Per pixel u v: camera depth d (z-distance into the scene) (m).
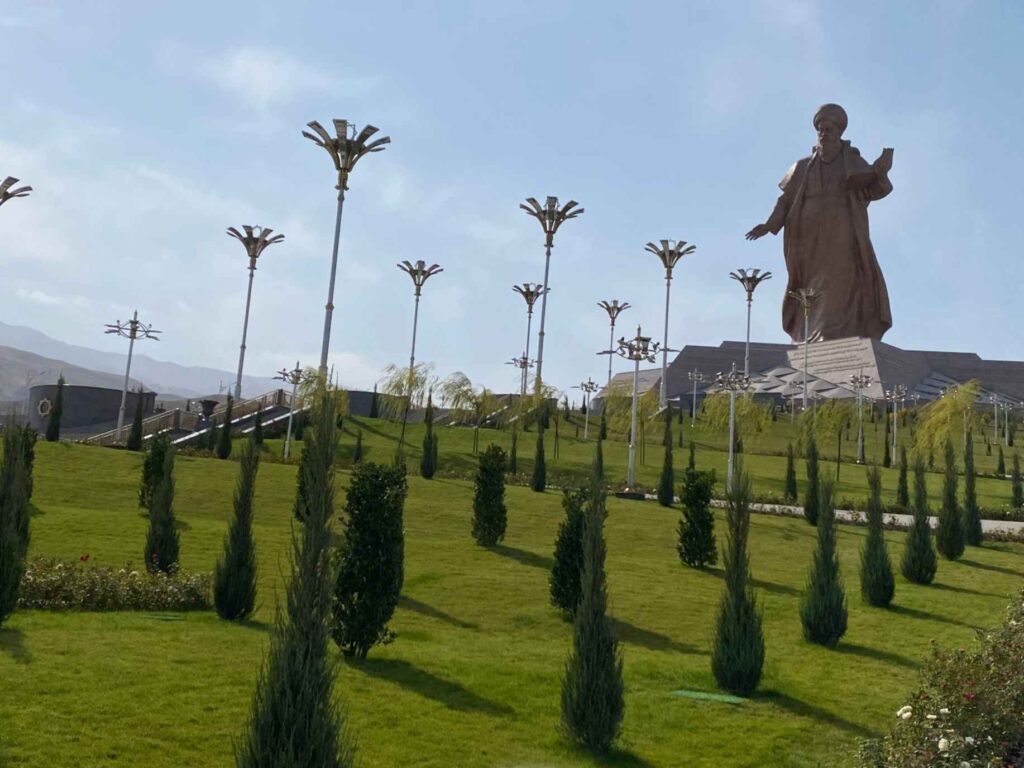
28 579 21.36
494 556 32.16
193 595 22.86
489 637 21.75
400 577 18.73
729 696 17.38
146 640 18.05
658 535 38.97
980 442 97.69
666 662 19.80
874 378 115.75
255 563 21.73
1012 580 32.78
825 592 22.52
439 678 17.14
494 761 13.24
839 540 40.22
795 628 24.17
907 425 96.31
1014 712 12.81
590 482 15.27
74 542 28.72
